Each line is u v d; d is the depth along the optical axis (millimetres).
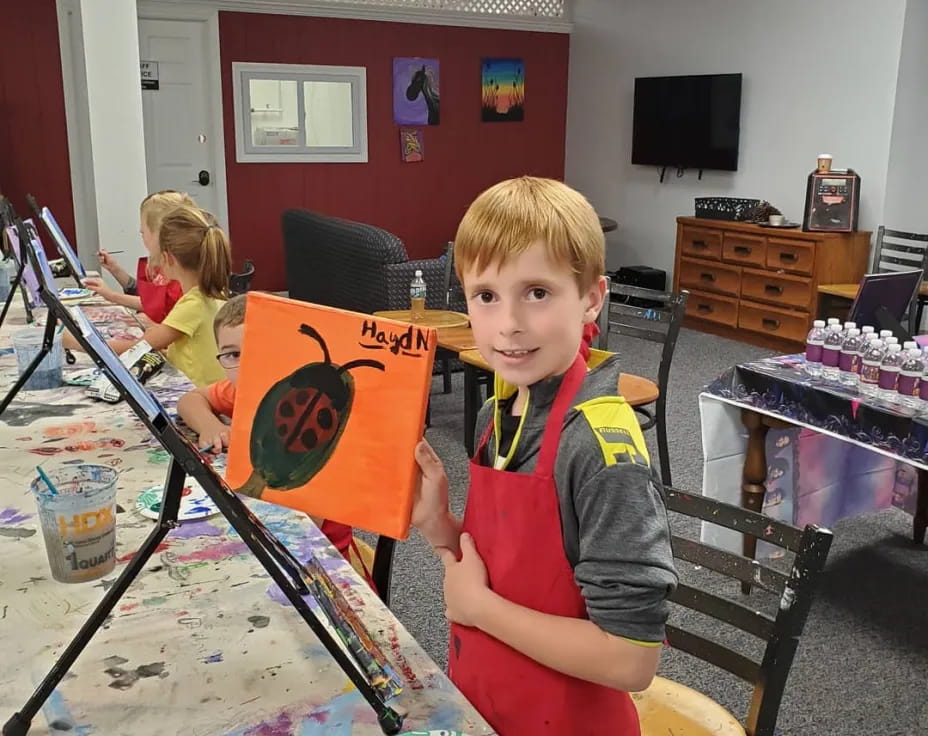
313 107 7039
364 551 1731
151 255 2828
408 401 872
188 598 1073
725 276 6117
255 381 914
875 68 5418
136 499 1362
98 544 1112
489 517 924
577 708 914
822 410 2244
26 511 1324
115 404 1864
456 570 937
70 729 834
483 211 851
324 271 5371
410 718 854
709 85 6465
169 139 6691
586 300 870
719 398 2457
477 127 7707
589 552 827
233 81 6738
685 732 1269
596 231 862
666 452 3242
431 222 7707
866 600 2543
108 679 910
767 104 6152
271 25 6770
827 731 1949
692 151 6707
